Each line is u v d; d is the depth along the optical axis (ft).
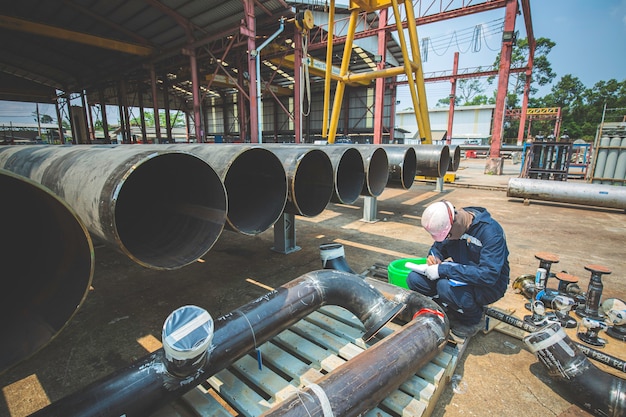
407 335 6.13
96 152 6.91
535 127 152.76
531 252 14.51
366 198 19.67
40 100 95.71
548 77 163.94
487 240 7.25
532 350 6.57
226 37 48.24
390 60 79.30
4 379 6.77
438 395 6.28
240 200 9.42
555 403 6.21
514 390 6.54
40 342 3.78
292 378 6.48
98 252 14.49
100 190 5.11
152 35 51.80
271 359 6.77
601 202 22.38
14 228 4.63
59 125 98.48
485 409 6.07
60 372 6.99
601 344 7.80
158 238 6.75
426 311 7.07
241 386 6.09
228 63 64.34
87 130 84.48
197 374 5.30
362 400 4.80
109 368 7.13
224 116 114.42
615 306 8.27
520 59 163.22
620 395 5.46
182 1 41.14
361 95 88.48
